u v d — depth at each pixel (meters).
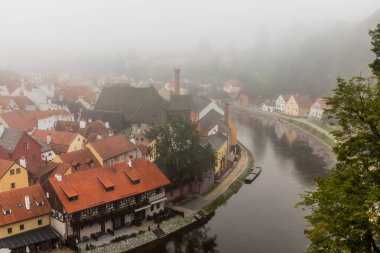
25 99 157.75
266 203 86.69
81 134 107.69
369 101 30.02
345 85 32.22
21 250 60.50
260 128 168.00
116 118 125.62
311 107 187.25
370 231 29.23
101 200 66.94
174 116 87.56
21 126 114.56
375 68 39.25
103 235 68.19
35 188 66.88
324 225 29.88
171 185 84.62
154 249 67.94
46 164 79.88
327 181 31.88
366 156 30.81
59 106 162.00
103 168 72.62
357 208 27.98
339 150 31.98
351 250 29.30
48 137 98.56
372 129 30.39
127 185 71.88
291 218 78.94
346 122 31.94
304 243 68.94
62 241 64.31
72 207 63.47
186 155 83.81
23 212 63.22
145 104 132.00
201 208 82.00
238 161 116.12
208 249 67.75
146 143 105.81
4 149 81.81
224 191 91.88
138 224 72.19
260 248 67.56
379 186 28.47
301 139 147.88
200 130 112.81
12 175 71.31
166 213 77.62
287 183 99.31
